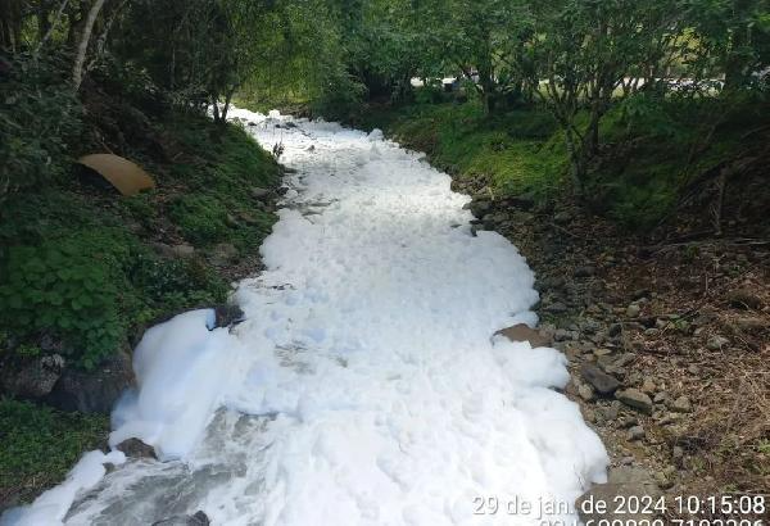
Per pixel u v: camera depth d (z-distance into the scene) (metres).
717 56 5.89
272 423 4.43
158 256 5.65
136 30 8.88
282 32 10.39
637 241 6.48
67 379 4.14
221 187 8.20
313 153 12.71
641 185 7.22
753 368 4.23
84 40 5.53
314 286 6.27
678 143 7.16
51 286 4.20
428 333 5.43
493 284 6.29
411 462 3.98
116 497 3.73
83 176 6.24
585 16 6.08
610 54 6.43
